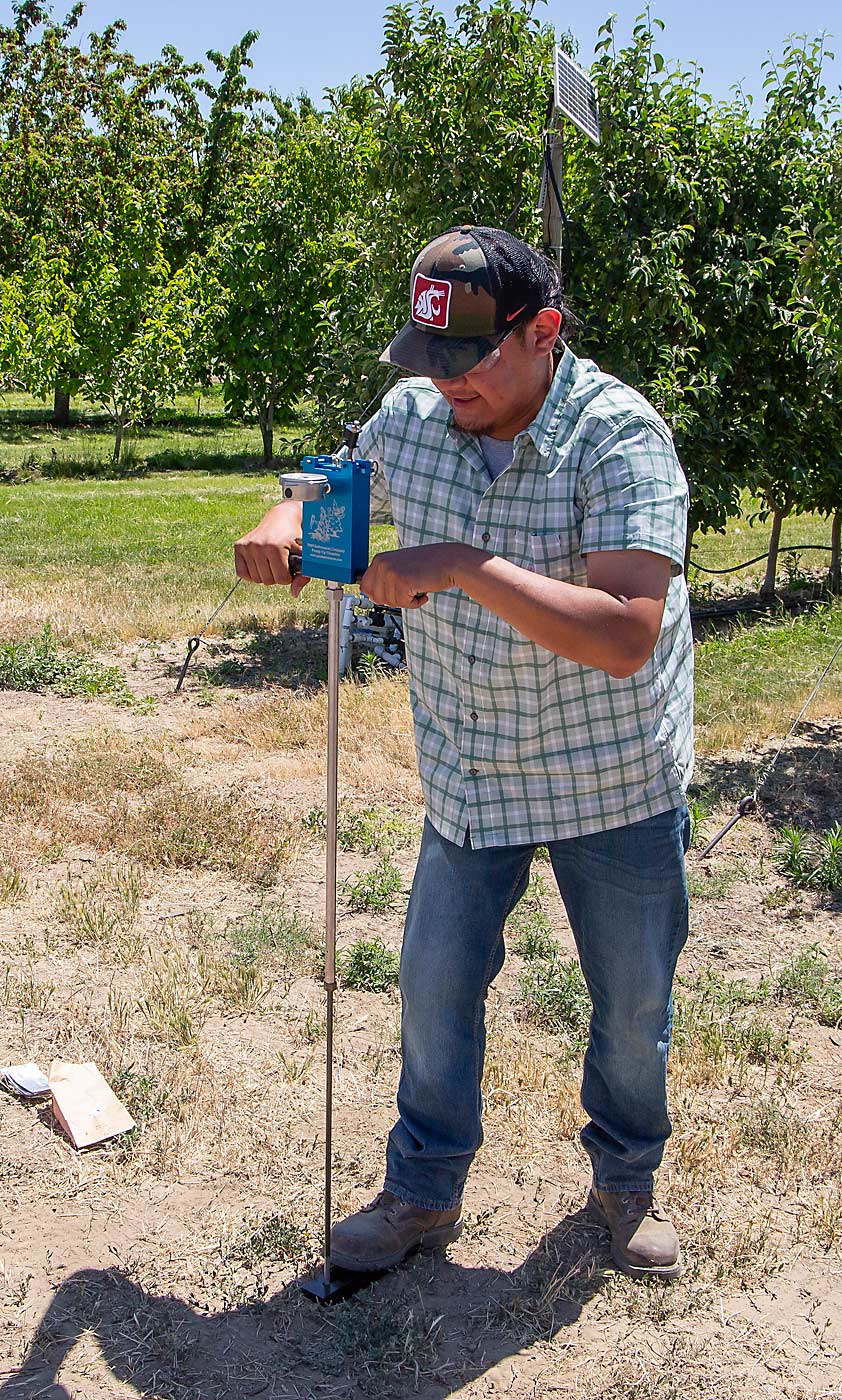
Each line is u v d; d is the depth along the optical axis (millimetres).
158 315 22578
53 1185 3145
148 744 6852
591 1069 2795
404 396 2605
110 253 23562
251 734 7070
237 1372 2562
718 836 5535
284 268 22484
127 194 23656
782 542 15570
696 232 9203
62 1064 3582
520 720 2471
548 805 2527
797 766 6699
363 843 5484
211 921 4664
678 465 2379
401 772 6484
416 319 2236
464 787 2574
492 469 2451
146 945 4473
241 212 22922
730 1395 2525
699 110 9352
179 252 34219
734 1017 4070
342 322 9227
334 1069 3703
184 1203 3088
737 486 9594
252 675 8562
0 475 21141
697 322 9156
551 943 4473
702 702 7762
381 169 8680
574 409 2346
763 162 9398
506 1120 3455
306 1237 2934
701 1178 3223
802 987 4246
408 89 8430
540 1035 3951
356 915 4809
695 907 4973
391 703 7570
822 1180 3234
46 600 10656
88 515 16281
